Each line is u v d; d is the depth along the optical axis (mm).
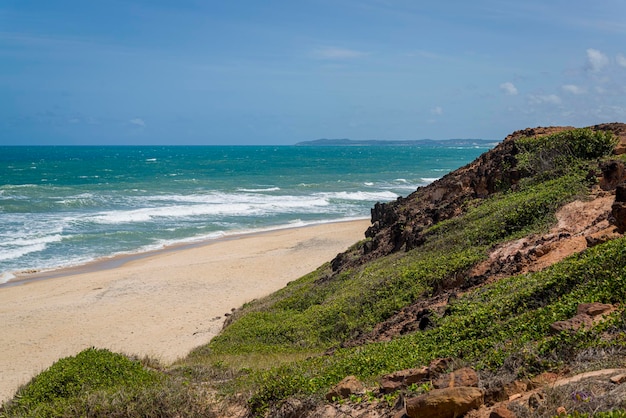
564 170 22109
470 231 20094
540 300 11133
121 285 33562
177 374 13406
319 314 19484
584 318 8508
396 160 183375
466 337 10734
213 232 51375
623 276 9820
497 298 12539
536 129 28484
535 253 15211
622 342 7223
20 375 20719
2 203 63312
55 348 23688
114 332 25594
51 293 32125
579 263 11531
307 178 107625
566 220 16922
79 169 130750
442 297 16078
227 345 19719
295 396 9344
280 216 61031
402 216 29172
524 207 19141
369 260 26250
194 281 34125
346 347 15508
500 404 6375
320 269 31750
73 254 42031
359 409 8078
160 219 57500
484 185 25922
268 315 22406
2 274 36375
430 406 6480
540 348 7977
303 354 16641
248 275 35344
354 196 78438
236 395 10969
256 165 154500
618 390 5816
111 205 65750
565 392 6047
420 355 10570
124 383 12234
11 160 172375
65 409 10570
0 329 26141
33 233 48250
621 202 14047
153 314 28172
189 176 111000
